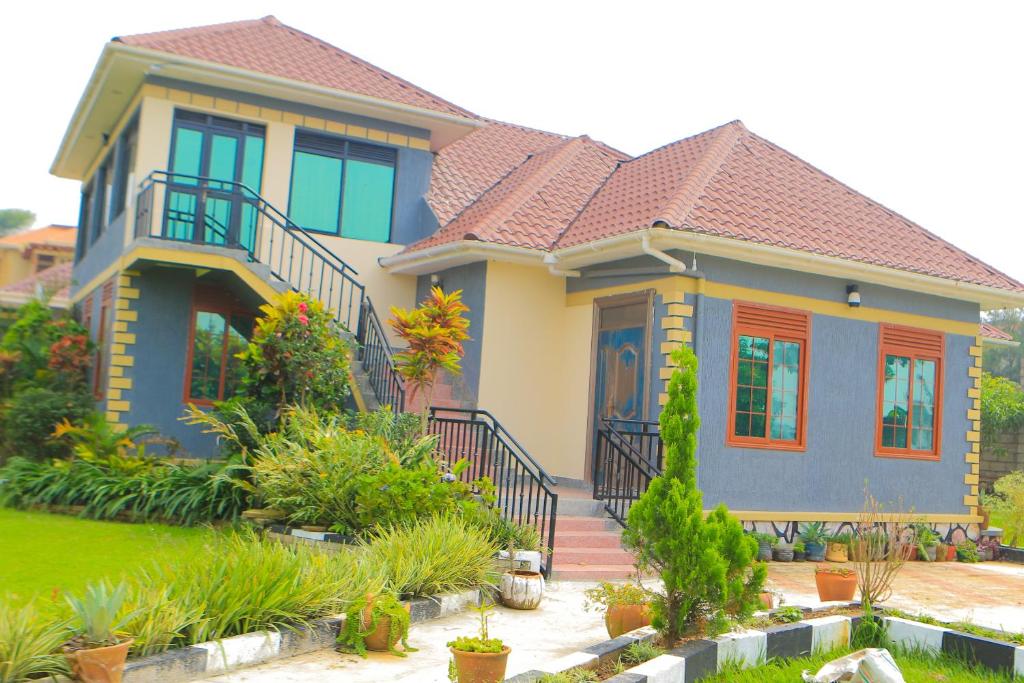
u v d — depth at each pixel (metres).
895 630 8.63
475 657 6.21
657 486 7.68
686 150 17.34
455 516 10.12
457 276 16.05
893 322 15.52
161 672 5.96
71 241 34.50
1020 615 10.69
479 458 13.62
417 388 13.09
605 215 15.34
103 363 16.62
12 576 8.52
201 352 15.93
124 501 11.97
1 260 33.41
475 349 15.13
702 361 13.40
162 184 14.76
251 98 16.36
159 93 15.73
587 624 8.81
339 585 7.71
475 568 9.34
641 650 7.01
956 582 13.05
